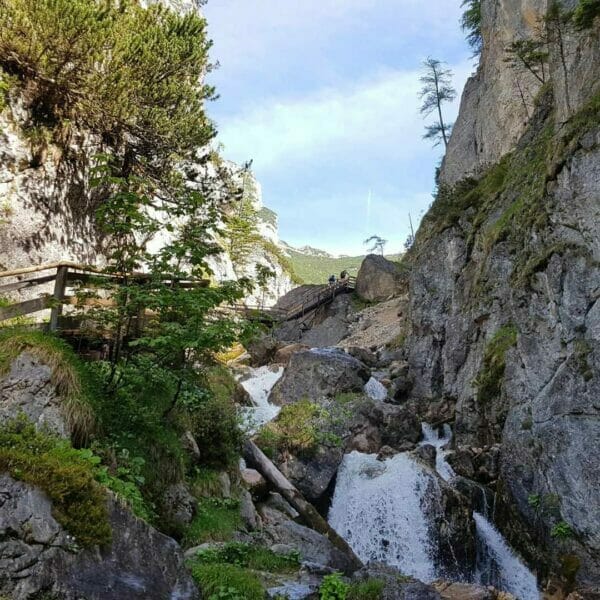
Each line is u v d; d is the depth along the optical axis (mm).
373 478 13609
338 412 15594
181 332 7395
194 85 17703
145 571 5207
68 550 4738
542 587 11148
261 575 7500
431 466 14188
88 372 7367
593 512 10344
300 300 41031
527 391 13055
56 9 13156
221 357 23734
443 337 20469
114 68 14727
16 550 4477
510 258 16609
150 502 7141
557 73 17375
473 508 13156
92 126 16375
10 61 14477
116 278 8039
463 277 19719
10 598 4320
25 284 7773
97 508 5055
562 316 11758
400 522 12656
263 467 11602
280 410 15984
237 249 53938
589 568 10281
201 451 9844
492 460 14344
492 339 16188
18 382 6191
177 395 8367
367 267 38062
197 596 5539
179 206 8820
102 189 16984
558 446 11250
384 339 28391
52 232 15359
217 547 7719
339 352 19391
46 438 5809
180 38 16625
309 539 10125
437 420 18391
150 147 16828
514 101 28344
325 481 13602
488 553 12586
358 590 7422
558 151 12992
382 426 15617
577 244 11812
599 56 14680
